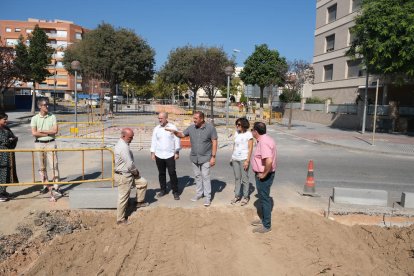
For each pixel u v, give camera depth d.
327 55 40.41
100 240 5.62
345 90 36.84
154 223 6.18
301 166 11.76
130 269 4.82
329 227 6.27
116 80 36.66
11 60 30.53
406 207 7.18
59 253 5.20
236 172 7.08
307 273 4.88
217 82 29.03
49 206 6.78
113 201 6.65
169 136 7.18
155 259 5.08
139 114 38.25
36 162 11.38
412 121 24.77
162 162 7.32
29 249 5.32
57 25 82.94
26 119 27.80
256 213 6.75
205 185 6.92
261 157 5.73
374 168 11.78
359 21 22.50
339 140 19.14
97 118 31.81
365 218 6.82
